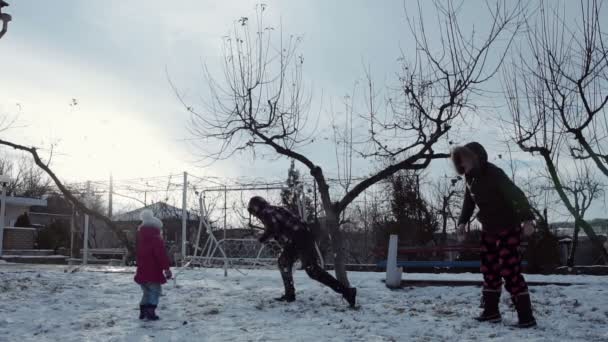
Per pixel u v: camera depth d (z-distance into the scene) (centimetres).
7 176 2173
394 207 2259
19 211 2892
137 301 783
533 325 553
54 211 3794
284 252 738
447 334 529
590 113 941
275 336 526
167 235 2145
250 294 842
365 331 551
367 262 2355
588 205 1620
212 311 673
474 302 750
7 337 538
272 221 705
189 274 1152
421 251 970
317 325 586
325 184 932
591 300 738
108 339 526
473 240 1396
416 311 672
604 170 948
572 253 1780
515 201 540
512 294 559
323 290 873
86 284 970
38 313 675
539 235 1634
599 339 498
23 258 2116
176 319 631
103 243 2731
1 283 938
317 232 1021
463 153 566
